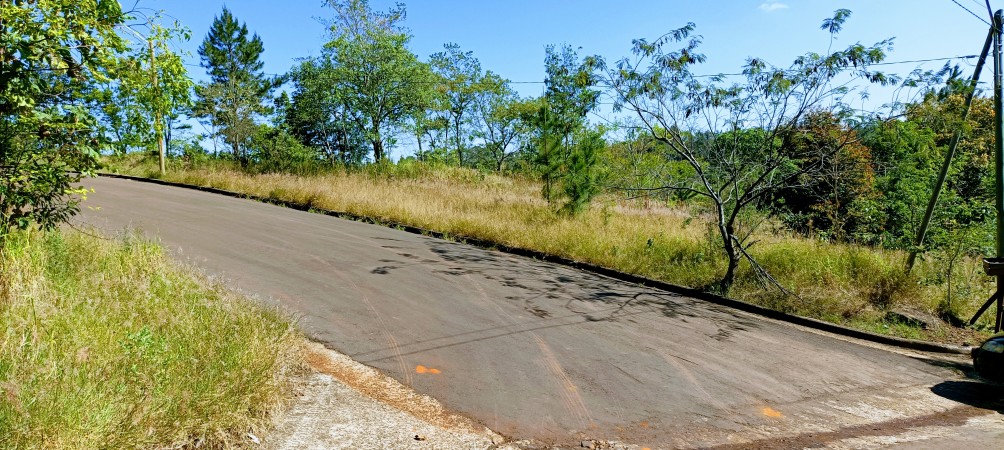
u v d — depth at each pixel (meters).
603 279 10.07
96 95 5.19
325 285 7.62
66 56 4.69
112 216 11.15
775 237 12.09
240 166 22.69
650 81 9.37
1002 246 8.98
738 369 6.01
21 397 3.11
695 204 13.29
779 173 9.73
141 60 5.29
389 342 5.79
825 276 9.69
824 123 9.04
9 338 3.76
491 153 40.72
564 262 11.19
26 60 4.45
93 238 7.00
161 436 3.23
